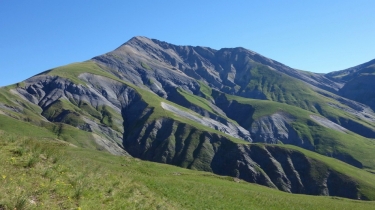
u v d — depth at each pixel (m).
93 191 18.66
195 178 59.69
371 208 58.12
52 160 20.77
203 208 31.33
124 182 24.45
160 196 27.48
